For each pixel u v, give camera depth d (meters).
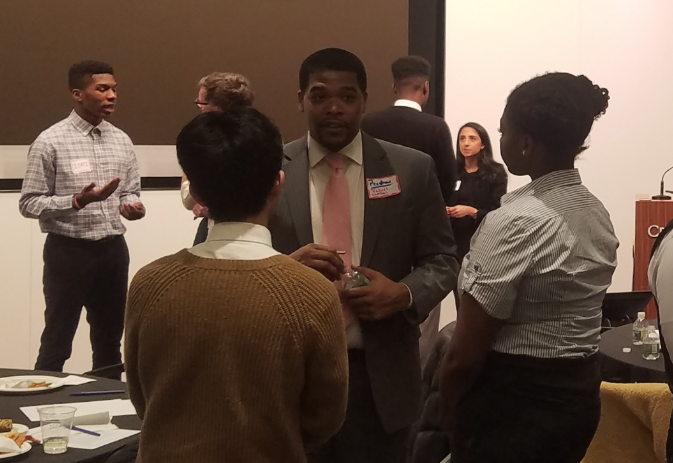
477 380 1.71
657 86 6.21
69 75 3.97
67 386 2.33
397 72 4.05
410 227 2.01
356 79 1.94
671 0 6.18
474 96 5.78
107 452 1.77
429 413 2.75
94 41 4.70
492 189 4.88
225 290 1.25
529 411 1.65
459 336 1.66
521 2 5.82
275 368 1.25
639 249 4.39
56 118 4.64
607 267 1.70
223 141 1.30
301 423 1.36
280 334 1.25
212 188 1.32
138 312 1.30
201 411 1.24
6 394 2.23
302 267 1.33
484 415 1.69
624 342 3.10
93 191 3.60
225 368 1.24
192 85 4.96
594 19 6.01
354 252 1.96
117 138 4.09
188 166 1.32
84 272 3.90
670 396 2.32
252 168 1.31
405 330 2.00
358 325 1.93
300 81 1.98
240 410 1.23
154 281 1.30
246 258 1.30
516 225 1.61
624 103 6.14
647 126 6.21
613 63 6.09
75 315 3.94
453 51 5.70
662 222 4.33
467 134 4.97
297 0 5.19
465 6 5.70
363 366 1.94
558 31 5.93
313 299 1.28
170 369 1.25
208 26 4.98
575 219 1.65
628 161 6.19
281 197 1.96
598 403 1.72
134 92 4.82
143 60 4.83
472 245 1.70
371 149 2.01
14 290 4.58
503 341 1.68
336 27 5.31
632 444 2.43
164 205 4.94
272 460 1.28
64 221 3.85
